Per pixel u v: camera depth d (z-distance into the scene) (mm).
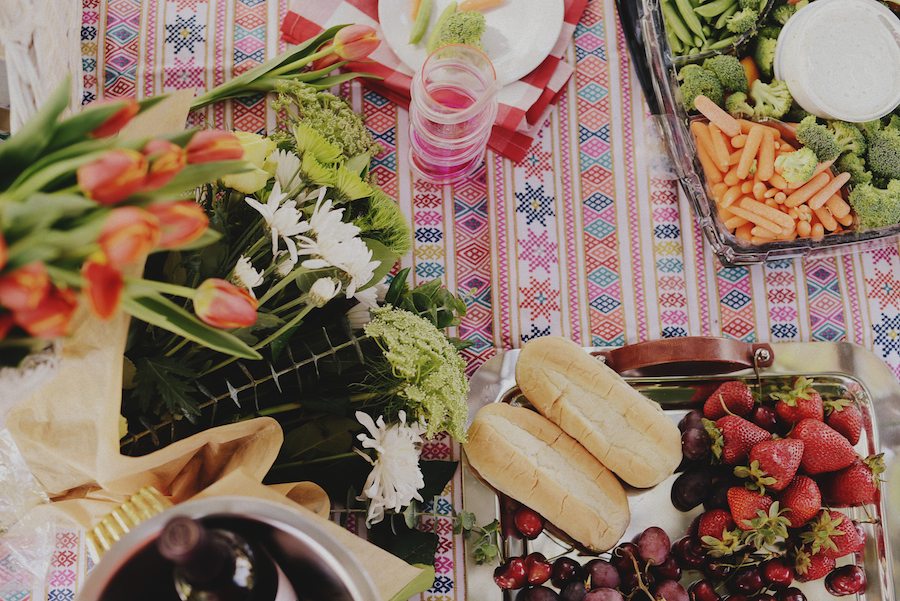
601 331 1094
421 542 893
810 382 983
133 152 420
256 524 550
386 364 812
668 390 1047
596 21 1161
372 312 819
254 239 765
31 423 626
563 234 1111
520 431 948
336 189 782
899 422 1054
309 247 699
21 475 700
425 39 1083
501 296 1086
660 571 945
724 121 1042
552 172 1124
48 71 807
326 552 540
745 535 923
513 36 1092
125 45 1101
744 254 1059
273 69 1032
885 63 1060
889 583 1012
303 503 751
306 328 822
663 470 943
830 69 1051
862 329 1113
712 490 971
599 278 1105
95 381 592
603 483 942
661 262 1114
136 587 517
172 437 750
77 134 482
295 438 813
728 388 987
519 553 975
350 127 957
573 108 1143
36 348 500
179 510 508
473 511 981
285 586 556
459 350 970
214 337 529
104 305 408
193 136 494
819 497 940
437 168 1071
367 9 1118
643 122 1148
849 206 1057
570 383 959
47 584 940
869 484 957
